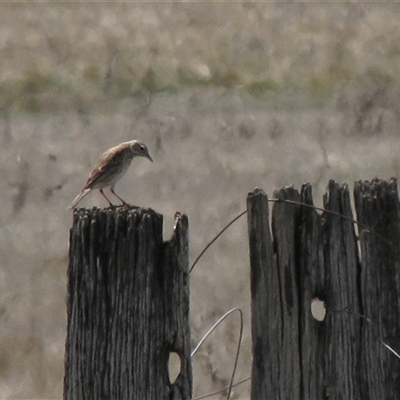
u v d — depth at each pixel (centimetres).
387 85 2564
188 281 558
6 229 1600
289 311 578
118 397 554
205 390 1041
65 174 1900
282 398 579
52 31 3212
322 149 2022
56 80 2652
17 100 2483
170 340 555
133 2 3656
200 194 1744
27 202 1734
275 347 577
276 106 2462
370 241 589
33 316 1280
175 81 2688
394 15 3438
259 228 575
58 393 1080
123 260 552
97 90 2586
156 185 1800
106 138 2164
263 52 3011
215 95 2562
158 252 555
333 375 584
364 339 587
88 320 554
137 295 553
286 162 1930
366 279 588
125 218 552
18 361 1157
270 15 3475
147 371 554
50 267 1443
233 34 3222
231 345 1135
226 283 1334
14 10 3494
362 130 2141
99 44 3055
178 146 2062
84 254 553
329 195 585
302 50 3023
